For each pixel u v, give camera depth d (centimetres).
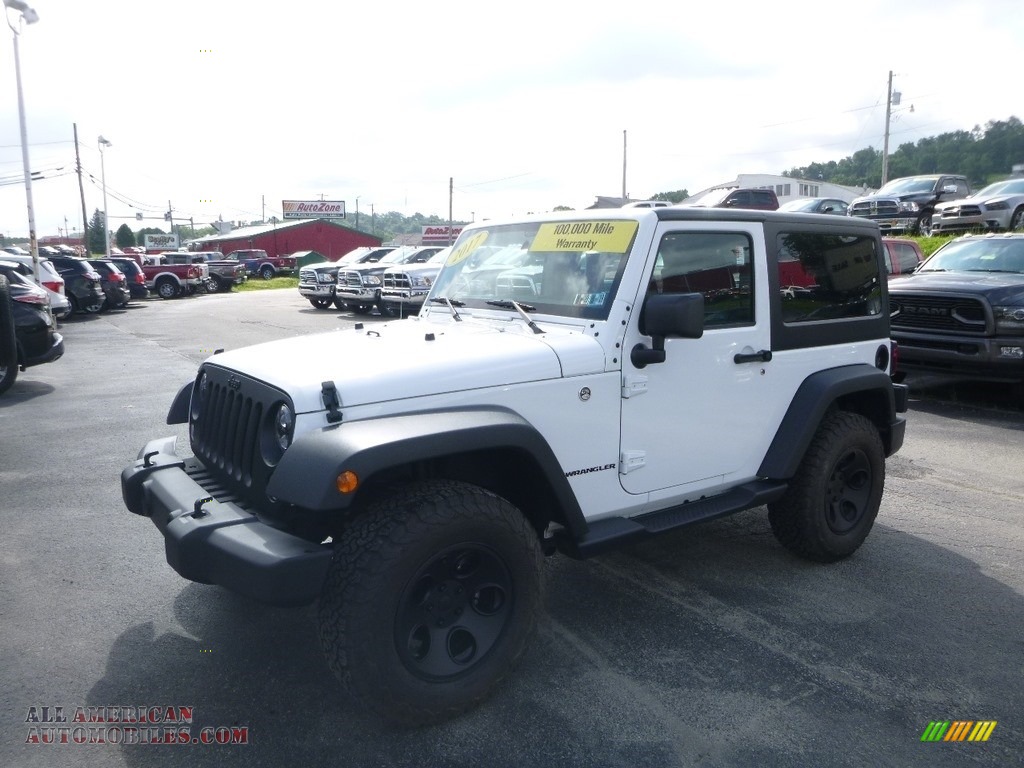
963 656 358
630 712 313
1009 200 1855
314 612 397
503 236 417
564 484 322
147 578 437
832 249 445
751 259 400
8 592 419
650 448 366
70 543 486
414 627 294
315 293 2188
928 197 2225
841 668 347
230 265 3472
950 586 430
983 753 291
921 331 889
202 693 327
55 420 820
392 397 299
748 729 304
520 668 345
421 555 282
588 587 427
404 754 287
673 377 369
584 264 368
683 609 402
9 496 574
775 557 469
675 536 503
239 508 307
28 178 2028
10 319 924
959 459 679
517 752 289
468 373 313
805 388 426
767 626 384
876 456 459
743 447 406
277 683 333
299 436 287
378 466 270
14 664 348
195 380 390
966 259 1001
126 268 2764
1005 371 830
